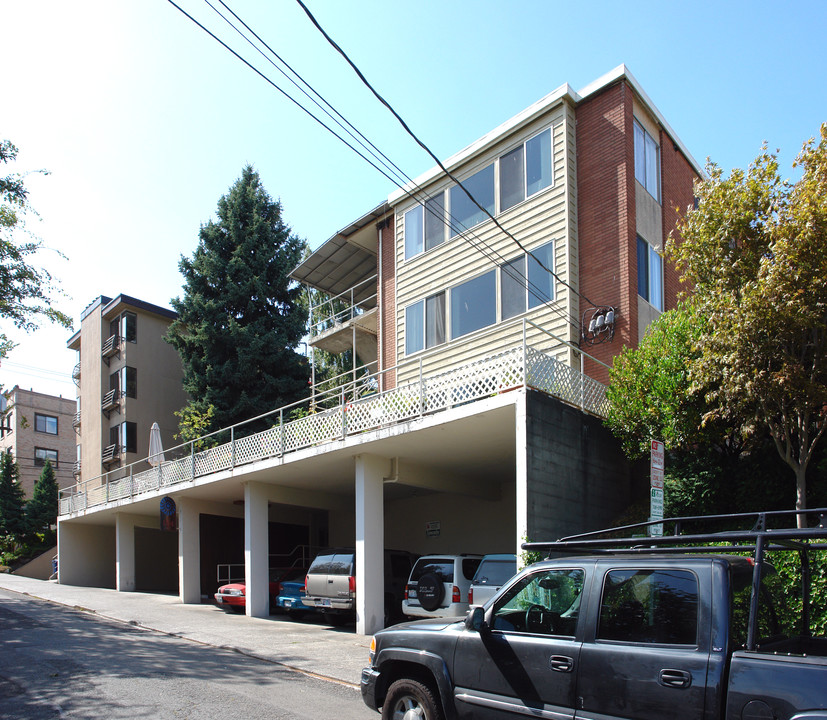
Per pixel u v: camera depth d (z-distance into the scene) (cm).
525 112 1797
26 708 742
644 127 1781
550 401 1180
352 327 2308
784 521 1089
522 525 1079
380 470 1497
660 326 1226
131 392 3488
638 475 1385
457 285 1900
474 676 543
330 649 1191
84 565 3042
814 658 383
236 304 2967
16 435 5184
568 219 1672
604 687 458
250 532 1783
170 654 1118
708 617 428
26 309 1722
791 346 947
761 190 1028
